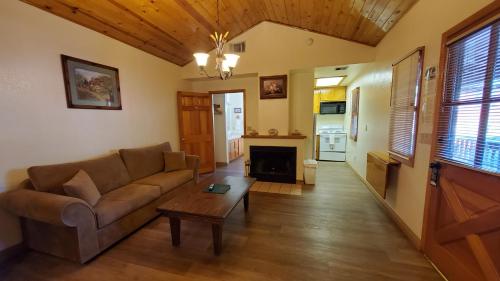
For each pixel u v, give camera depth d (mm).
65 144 2564
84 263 1982
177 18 3117
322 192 3723
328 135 6152
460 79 1620
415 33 2285
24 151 2195
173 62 4488
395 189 2691
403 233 2410
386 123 3064
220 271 1866
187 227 2611
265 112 4395
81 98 2725
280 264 1938
